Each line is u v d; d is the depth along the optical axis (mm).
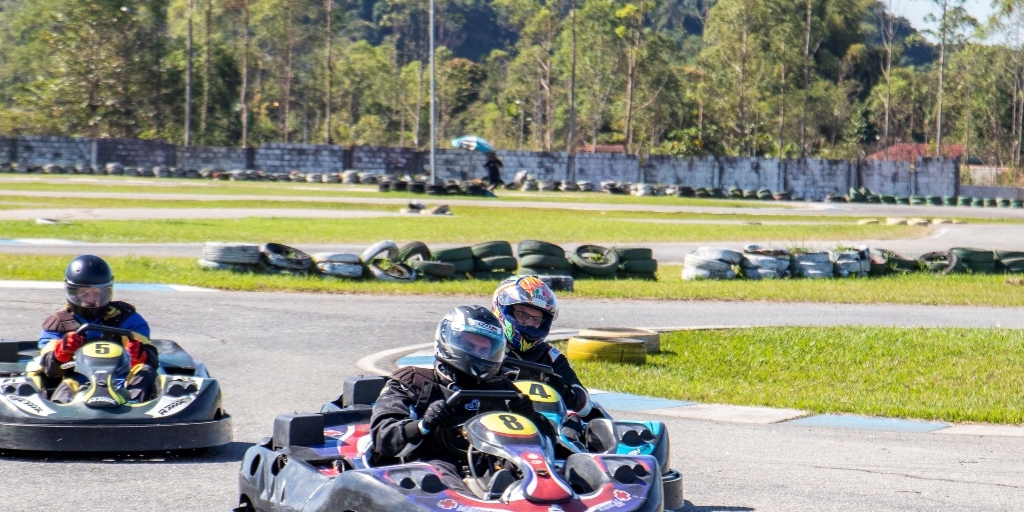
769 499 8242
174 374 10219
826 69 163125
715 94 124438
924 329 19500
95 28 96688
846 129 141625
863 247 31750
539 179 84438
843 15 163625
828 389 13844
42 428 8484
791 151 125188
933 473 9383
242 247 24125
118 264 24156
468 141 77125
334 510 5629
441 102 149750
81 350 9359
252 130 116062
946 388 14055
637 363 15305
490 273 26672
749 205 69000
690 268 29172
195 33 118625
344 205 51156
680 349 16703
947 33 112438
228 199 51969
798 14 118875
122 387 9242
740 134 112125
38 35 101562
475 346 6305
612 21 111938
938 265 32125
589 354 15336
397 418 6273
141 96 99500
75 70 95938
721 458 9734
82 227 34125
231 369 13773
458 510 5191
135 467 8688
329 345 15914
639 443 6996
